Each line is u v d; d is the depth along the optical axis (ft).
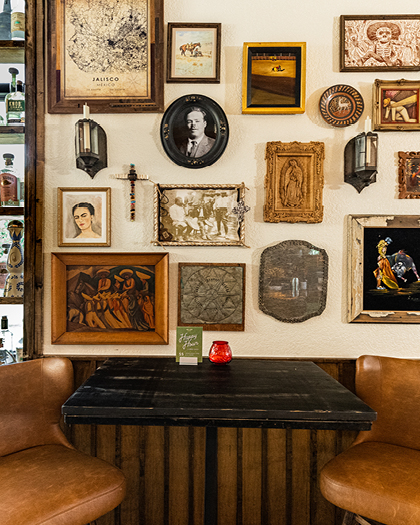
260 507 5.34
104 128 5.62
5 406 4.30
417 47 5.44
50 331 5.62
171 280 5.63
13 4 5.97
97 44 5.56
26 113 5.47
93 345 5.61
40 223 5.55
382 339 5.54
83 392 3.87
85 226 5.61
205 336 5.60
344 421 3.47
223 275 5.57
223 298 5.57
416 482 3.68
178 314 5.59
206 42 5.55
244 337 5.60
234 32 5.56
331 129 5.56
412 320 5.44
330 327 5.57
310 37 5.55
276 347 5.58
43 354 5.59
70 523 3.40
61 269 5.59
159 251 5.64
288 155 5.49
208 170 5.62
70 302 5.62
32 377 4.57
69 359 5.32
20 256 5.72
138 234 5.65
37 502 3.38
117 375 4.46
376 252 5.50
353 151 5.37
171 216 5.61
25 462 4.03
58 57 5.55
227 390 3.99
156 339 5.54
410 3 5.47
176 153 5.49
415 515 3.37
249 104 5.48
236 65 5.57
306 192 5.52
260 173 5.58
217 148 5.48
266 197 5.50
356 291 5.48
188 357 5.00
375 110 5.46
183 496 5.34
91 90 5.57
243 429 5.34
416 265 5.48
